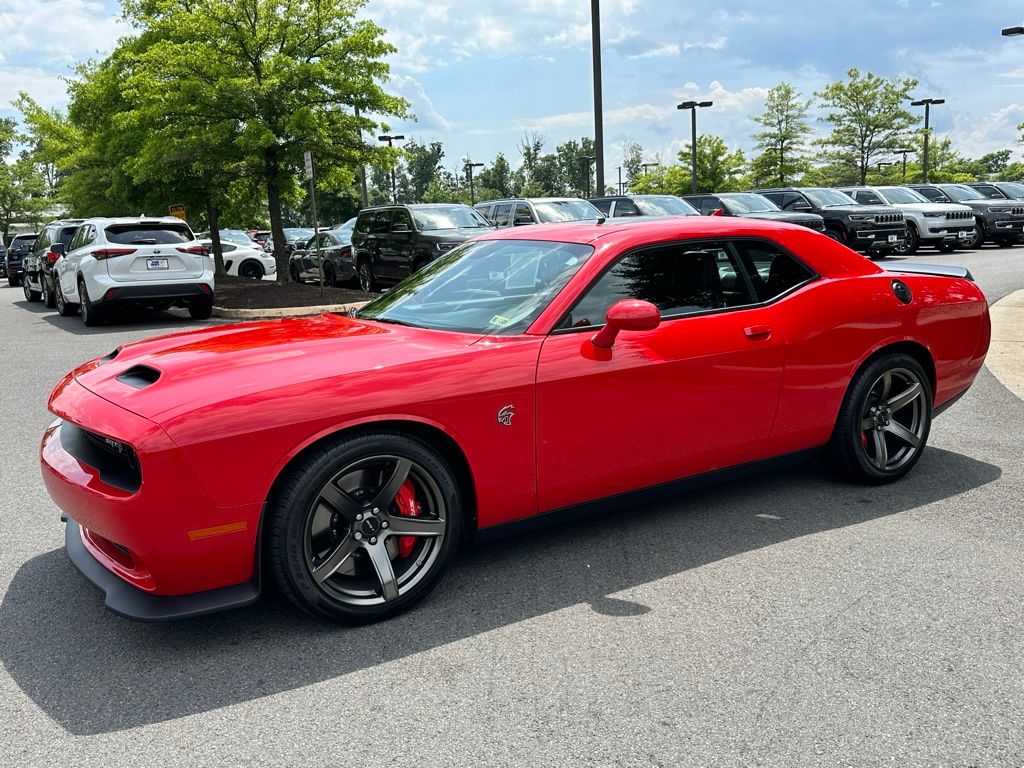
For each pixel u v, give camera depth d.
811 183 54.75
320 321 4.04
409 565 3.25
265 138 15.66
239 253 24.94
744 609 3.19
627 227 3.88
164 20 18.30
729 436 3.92
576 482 3.53
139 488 2.75
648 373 3.58
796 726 2.45
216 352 3.30
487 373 3.23
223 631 3.15
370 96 16.88
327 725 2.52
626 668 2.79
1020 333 9.37
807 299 4.11
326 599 3.04
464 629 3.10
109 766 2.34
